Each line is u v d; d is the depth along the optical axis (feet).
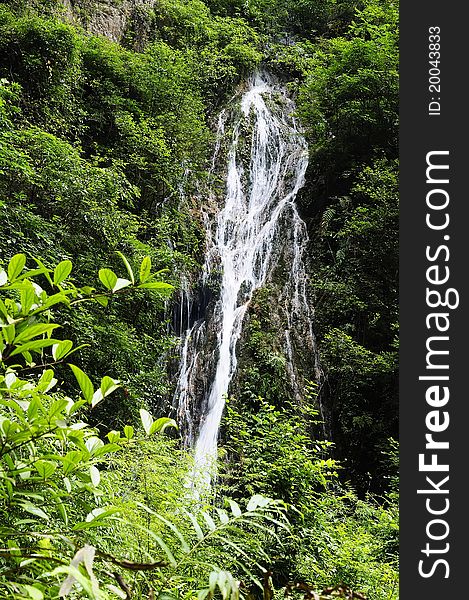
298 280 46.21
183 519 9.27
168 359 38.32
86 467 3.92
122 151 42.09
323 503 19.10
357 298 42.39
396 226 43.11
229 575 2.94
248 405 37.52
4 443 3.52
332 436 39.34
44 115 35.99
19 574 3.47
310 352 42.09
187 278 42.24
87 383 3.65
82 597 3.53
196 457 34.40
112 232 30.63
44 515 3.70
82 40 42.96
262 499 4.25
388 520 23.48
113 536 6.39
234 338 41.22
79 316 25.22
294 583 3.40
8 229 25.17
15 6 39.01
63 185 28.32
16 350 3.53
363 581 17.07
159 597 4.14
